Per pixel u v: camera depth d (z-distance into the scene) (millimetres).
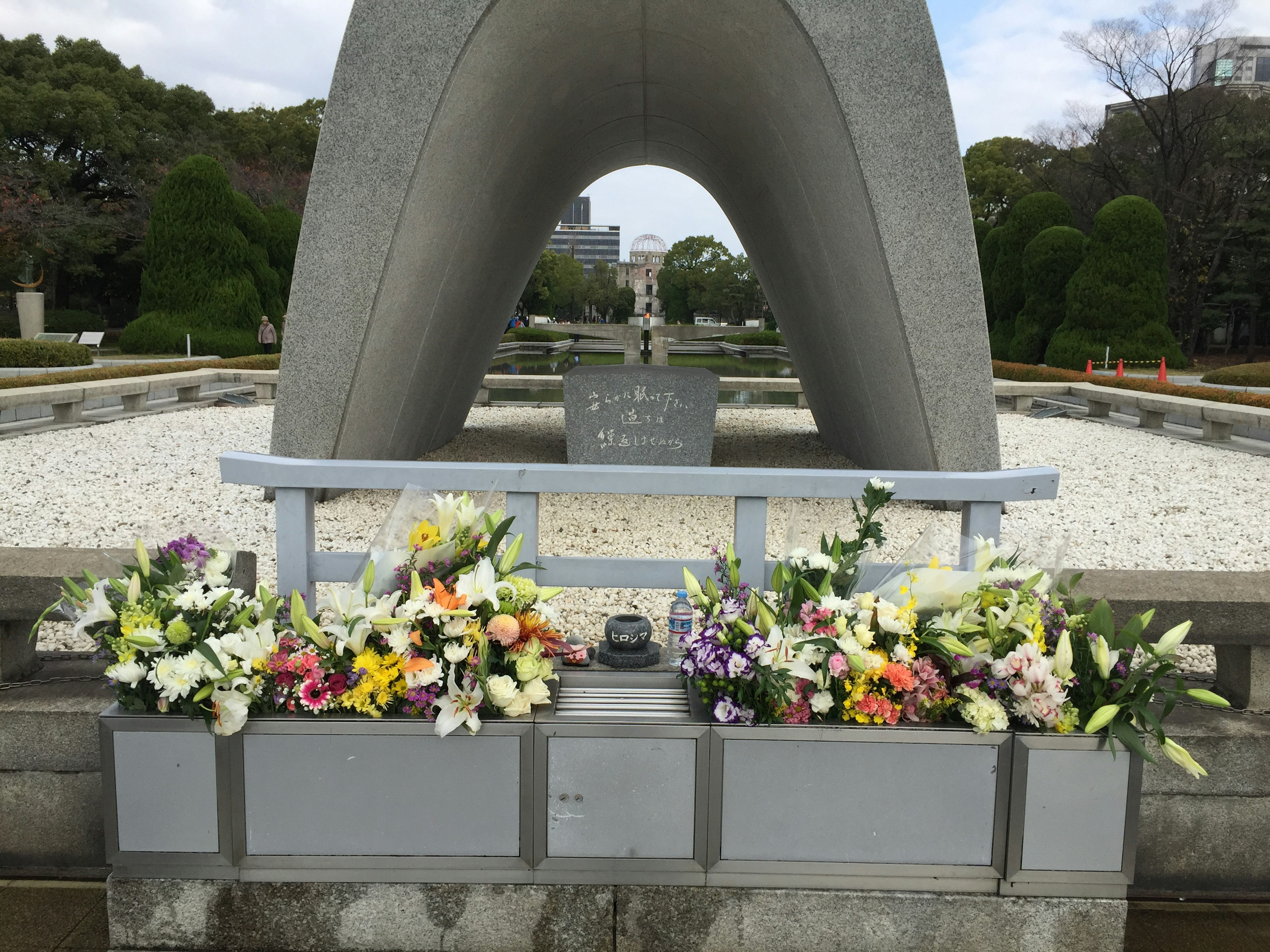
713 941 1783
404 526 1949
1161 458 8102
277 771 1697
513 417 10922
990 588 1820
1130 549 4699
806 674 1648
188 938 1786
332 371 4773
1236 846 2166
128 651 1681
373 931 1787
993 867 1716
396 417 5750
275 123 33125
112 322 30797
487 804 1712
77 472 6418
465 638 1687
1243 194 26469
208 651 1642
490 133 5016
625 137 7695
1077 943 1756
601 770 1703
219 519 4980
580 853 1728
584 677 1995
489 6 4285
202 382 11570
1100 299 21078
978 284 4691
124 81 26938
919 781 1696
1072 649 1688
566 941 1789
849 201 4855
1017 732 1674
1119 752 1683
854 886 1748
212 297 19750
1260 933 2033
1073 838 1706
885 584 1920
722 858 1729
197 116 29047
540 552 4453
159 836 1721
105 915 2018
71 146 26359
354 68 4383
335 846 1723
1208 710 2258
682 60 5465
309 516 2432
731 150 6582
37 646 2936
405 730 1679
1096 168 28281
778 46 4648
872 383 5656
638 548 4559
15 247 23984
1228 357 30391
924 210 4598
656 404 6566
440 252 5137
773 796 1708
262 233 21250
